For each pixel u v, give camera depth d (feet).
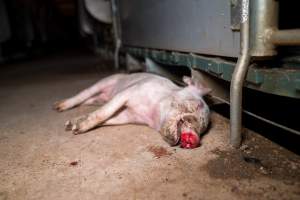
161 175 4.45
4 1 23.91
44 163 5.14
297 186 3.92
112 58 22.09
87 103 8.70
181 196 3.91
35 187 4.39
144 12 10.17
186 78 6.23
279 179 4.11
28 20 30.17
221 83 6.37
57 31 48.70
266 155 4.82
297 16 5.33
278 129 5.78
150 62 10.63
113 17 16.19
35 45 33.78
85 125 6.28
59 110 8.32
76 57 28.63
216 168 4.53
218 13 5.31
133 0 11.64
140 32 11.10
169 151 5.22
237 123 4.98
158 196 3.94
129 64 14.12
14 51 28.17
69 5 46.98
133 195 4.00
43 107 9.10
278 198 3.71
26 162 5.24
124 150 5.41
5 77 17.33
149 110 6.12
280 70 4.09
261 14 4.12
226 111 7.18
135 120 6.63
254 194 3.84
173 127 5.11
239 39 4.76
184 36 6.95
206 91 6.09
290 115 6.37
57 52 39.60
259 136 5.55
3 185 4.51
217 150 5.10
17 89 12.94
